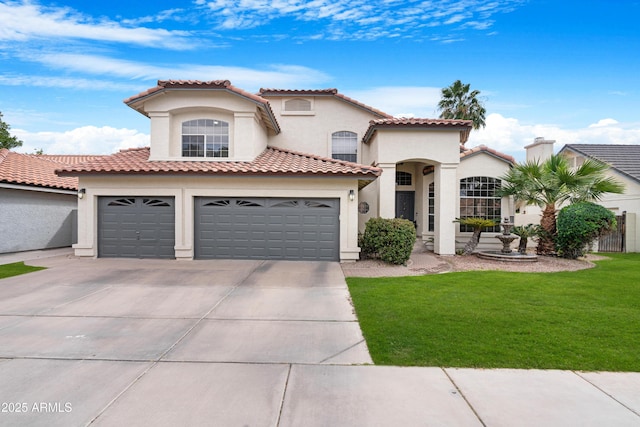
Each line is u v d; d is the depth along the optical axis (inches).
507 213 669.9
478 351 207.5
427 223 691.4
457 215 659.4
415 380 174.2
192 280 390.6
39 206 666.2
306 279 400.5
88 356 199.0
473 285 378.0
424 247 673.6
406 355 202.2
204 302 308.2
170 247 531.2
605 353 205.6
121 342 219.9
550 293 345.7
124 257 534.9
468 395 160.7
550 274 454.0
